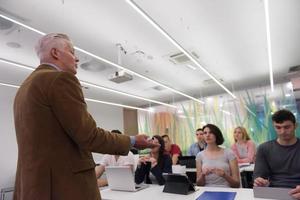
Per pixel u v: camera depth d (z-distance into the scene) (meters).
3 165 5.90
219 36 4.16
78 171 0.96
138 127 9.45
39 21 3.37
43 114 0.94
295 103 6.49
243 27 3.87
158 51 4.65
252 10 3.39
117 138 1.04
